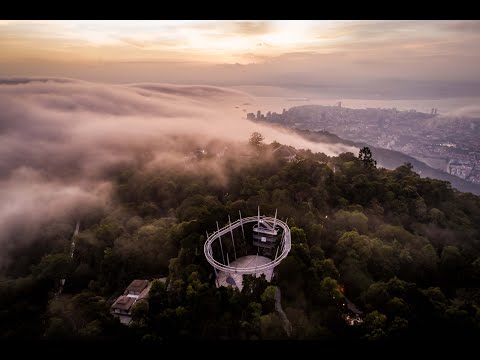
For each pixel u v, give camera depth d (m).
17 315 110.25
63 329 86.88
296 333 76.12
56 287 124.12
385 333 77.19
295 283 88.38
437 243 130.75
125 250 123.31
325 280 89.00
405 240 123.62
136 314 88.88
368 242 112.00
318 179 161.62
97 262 130.62
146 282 108.56
